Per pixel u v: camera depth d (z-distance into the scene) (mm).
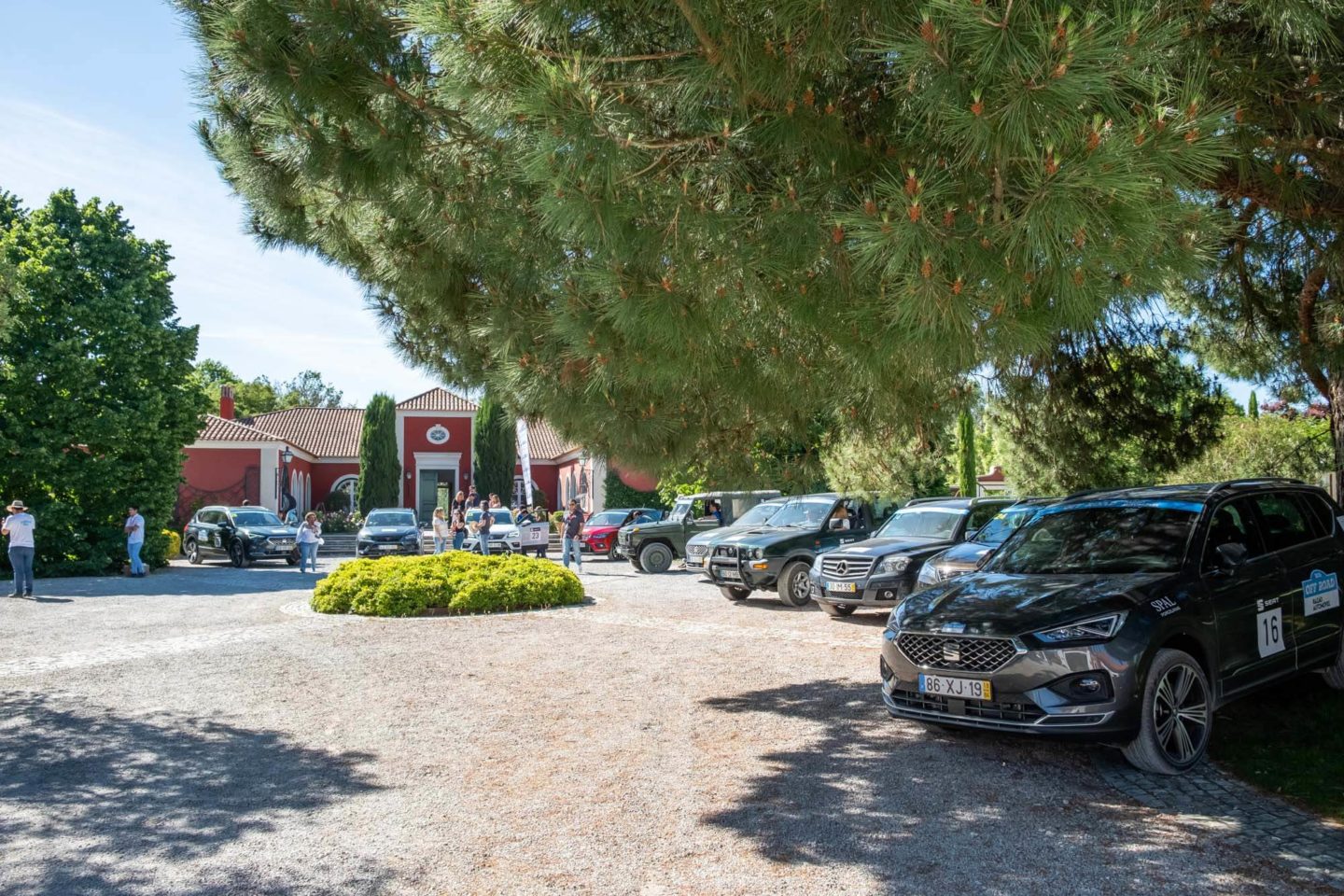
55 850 4672
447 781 5773
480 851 4602
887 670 6305
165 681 8844
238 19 4902
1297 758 5832
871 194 4098
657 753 6309
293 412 53656
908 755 6129
